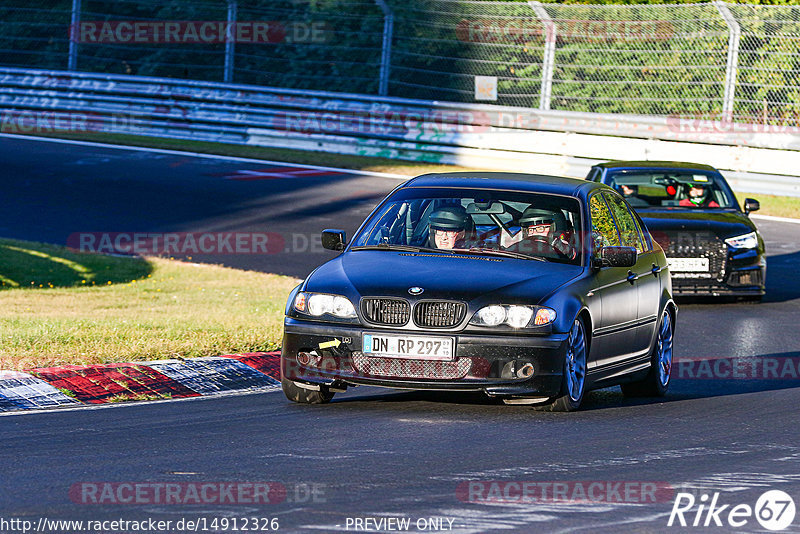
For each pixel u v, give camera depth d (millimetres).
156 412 30531
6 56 127062
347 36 112188
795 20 95625
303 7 113875
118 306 50312
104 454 24969
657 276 36812
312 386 31344
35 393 32031
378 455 25016
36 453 25016
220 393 33969
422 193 34531
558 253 32656
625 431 28641
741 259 55625
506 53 105312
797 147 92500
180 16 121125
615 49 101188
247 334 40844
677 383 38625
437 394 33938
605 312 32562
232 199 83188
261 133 108625
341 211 80188
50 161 95562
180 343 38469
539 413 30859
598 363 32562
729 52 94250
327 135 106250
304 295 31156
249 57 116688
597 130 97562
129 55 123188
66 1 125062
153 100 111688
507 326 29688
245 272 61688
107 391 33062
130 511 20094
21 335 38781
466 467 23938
